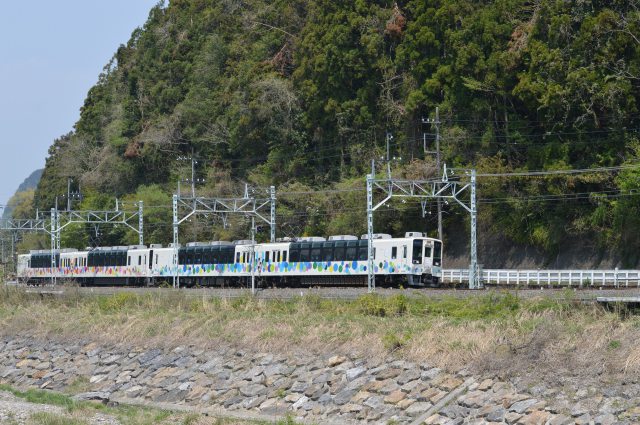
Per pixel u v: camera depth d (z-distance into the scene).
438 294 53.12
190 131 122.81
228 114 116.25
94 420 39.22
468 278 70.12
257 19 126.88
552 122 74.81
